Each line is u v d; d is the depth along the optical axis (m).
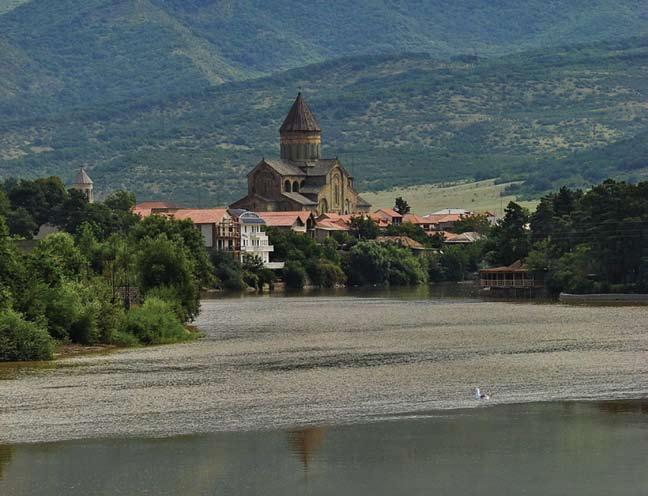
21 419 156.50
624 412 155.75
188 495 124.75
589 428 147.25
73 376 192.38
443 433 145.88
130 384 183.12
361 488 126.19
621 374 185.75
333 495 124.25
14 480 129.88
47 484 128.62
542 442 141.25
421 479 128.50
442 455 136.75
